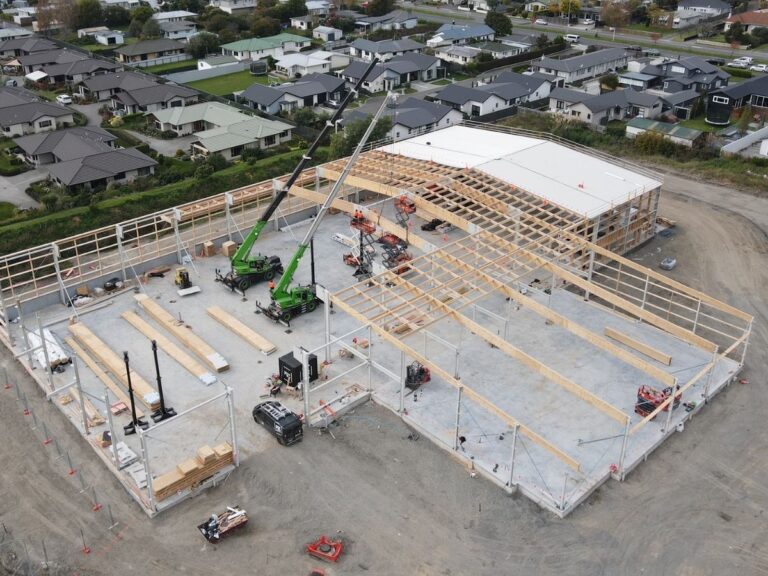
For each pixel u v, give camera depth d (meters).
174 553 25.06
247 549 25.19
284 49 106.44
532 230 40.06
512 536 25.62
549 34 122.00
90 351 36.00
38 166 64.50
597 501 27.11
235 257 40.06
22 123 72.81
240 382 33.59
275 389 32.47
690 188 57.97
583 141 70.44
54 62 95.81
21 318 36.41
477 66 97.75
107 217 54.12
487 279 35.31
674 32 122.38
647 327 37.81
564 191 44.47
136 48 102.38
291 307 37.69
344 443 29.94
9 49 102.94
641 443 29.52
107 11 125.94
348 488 27.69
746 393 33.03
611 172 47.91
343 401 31.94
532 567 24.45
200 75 95.12
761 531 25.81
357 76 89.50
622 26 126.25
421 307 35.50
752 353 36.00
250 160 64.31
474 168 46.84
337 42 113.94
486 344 36.16
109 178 59.88
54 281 45.22
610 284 42.72
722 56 104.62
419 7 143.88
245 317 38.66
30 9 133.38
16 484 27.97
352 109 78.56
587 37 120.06
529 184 45.16
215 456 27.61
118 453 28.58
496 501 27.08
